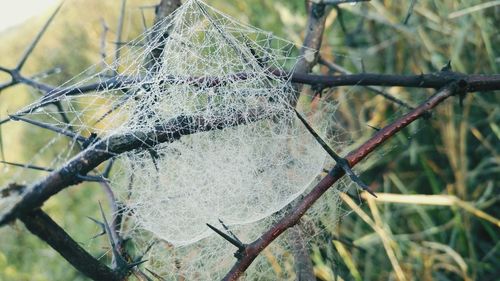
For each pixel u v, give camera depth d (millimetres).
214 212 450
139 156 447
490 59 686
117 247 450
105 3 863
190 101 428
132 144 387
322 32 510
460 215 648
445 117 686
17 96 944
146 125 405
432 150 707
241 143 454
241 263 367
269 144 463
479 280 627
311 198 383
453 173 690
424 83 445
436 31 753
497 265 632
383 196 635
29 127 918
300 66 501
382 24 778
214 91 429
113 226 461
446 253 645
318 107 572
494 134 695
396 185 696
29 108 428
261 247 370
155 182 458
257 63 440
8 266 758
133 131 391
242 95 433
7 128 920
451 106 683
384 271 638
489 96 705
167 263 497
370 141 397
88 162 365
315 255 592
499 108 687
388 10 769
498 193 668
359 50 767
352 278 629
